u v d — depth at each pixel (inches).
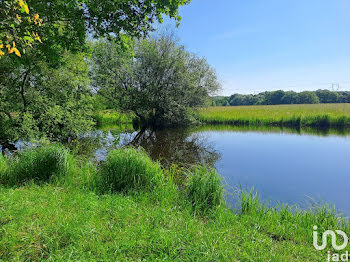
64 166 204.5
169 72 786.8
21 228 108.3
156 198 171.8
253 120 966.4
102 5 228.4
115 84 784.9
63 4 228.5
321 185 260.8
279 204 189.2
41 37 234.5
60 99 513.3
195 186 178.5
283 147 497.7
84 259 89.8
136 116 940.0
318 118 866.1
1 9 93.8
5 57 396.8
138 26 257.6
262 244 114.4
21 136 423.2
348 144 514.9
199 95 860.6
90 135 626.8
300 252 112.0
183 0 237.3
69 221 118.9
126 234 110.0
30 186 179.2
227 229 127.1
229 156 419.5
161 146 508.1
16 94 467.5
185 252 99.1
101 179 193.3
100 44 728.3
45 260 89.1
